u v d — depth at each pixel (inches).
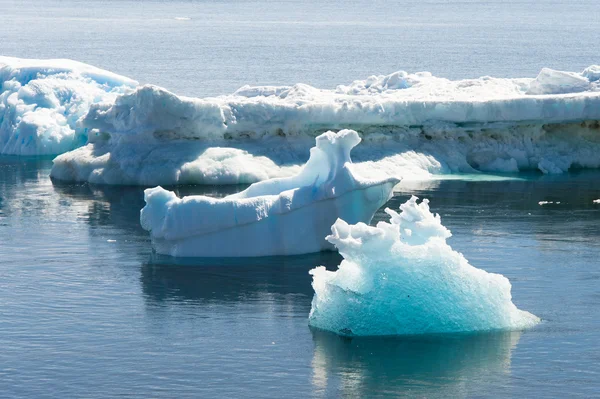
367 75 5339.6
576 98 2551.7
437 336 1331.2
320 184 1742.1
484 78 3009.4
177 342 1341.0
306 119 2504.9
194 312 1456.7
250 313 1448.1
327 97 2733.8
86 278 1626.5
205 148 2436.0
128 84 3154.5
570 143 2635.3
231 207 1716.3
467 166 2546.8
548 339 1334.9
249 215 1715.1
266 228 1724.9
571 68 5738.2
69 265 1704.0
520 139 2610.7
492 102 2541.8
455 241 1846.7
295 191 1733.5
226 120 2477.9
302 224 1731.1
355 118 2506.2
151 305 1489.9
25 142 2886.3
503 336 1342.3
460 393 1181.1
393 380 1213.7
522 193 2274.9
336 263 1673.2
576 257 1740.9
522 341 1326.3
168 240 1744.6
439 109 2556.6
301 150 2486.5
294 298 1512.1
